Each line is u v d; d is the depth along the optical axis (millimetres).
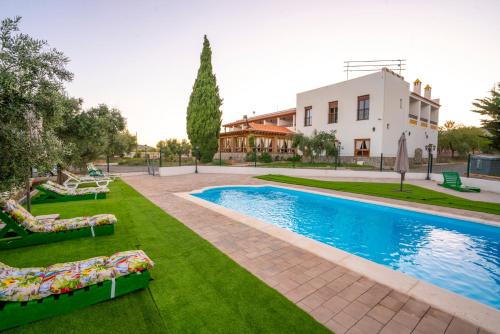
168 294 3043
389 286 3355
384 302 2973
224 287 3236
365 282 3453
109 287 2836
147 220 6438
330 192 11578
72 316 2576
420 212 8039
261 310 2756
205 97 24375
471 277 4703
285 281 3439
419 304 2947
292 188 12766
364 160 23047
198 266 3844
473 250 5969
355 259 4234
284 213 9352
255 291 3150
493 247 6133
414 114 27938
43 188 8320
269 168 19875
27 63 3008
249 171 20156
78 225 4914
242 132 26359
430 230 7363
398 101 23828
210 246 4703
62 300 2580
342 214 9094
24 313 2408
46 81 3268
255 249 4609
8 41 2994
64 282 2600
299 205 10531
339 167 21016
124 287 2939
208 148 24547
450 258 5539
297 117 29266
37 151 3104
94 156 14375
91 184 13992
